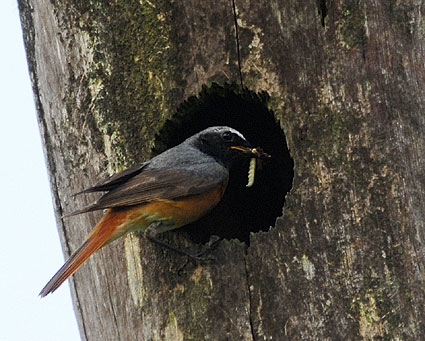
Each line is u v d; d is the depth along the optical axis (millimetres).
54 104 12320
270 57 11523
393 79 11281
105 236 11242
